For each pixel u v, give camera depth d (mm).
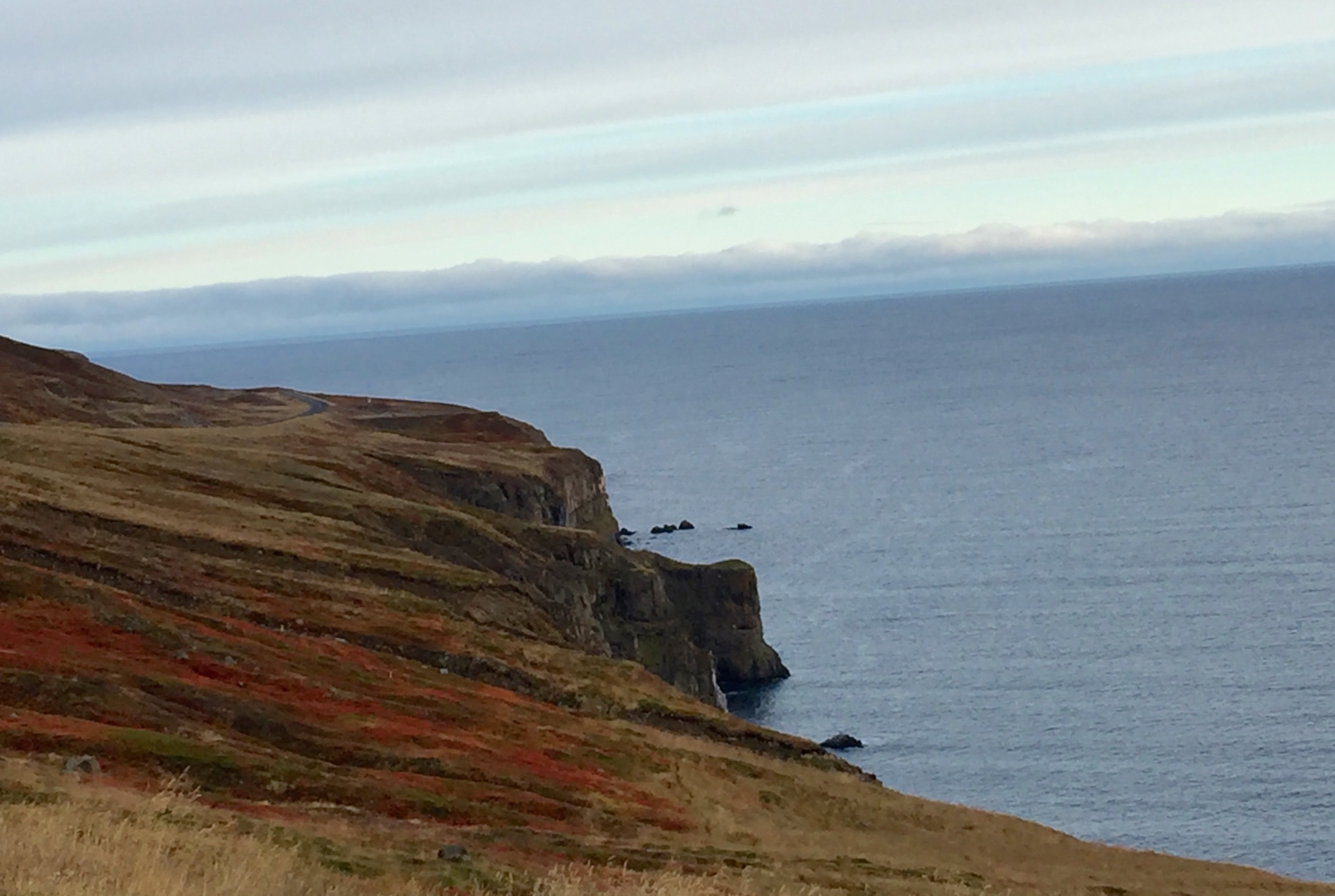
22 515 64875
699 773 55406
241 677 49781
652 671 111125
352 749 45125
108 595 52781
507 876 28047
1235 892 51688
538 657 70125
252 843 24594
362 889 23281
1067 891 47812
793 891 36156
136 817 25828
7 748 34438
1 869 18891
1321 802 91375
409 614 69625
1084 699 114625
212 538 72625
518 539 111500
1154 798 93062
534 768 49219
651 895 27109
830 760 67312
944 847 53969
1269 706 110875
